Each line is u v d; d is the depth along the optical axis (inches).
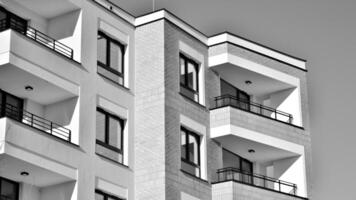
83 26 1470.2
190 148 1568.7
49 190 1393.9
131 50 1563.7
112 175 1444.4
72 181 1376.7
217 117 1626.5
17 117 1398.9
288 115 1763.0
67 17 1481.3
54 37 1481.3
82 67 1448.1
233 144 1654.8
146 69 1549.0
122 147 1494.8
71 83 1419.8
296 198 1649.9
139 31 1581.0
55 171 1346.0
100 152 1441.9
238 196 1561.3
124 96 1517.0
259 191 1596.9
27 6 1457.9
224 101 1696.6
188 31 1633.9
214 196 1568.7
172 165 1491.1
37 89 1401.3
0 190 1346.0
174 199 1472.7
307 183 1702.8
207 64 1672.0
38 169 1331.2
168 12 1583.4
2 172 1339.8
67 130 1413.6
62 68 1411.2
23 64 1346.0
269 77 1732.3
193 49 1636.3
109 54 1523.1
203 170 1574.8
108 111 1480.1
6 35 1336.1
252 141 1640.0
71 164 1374.3
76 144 1393.9
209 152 1603.1
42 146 1333.7
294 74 1776.6
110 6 1540.4
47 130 1428.4
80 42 1456.7
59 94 1416.1
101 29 1508.4
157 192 1460.4
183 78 1599.4
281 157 1724.9
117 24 1545.3
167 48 1557.6
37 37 1461.6
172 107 1530.5
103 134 1460.4
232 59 1673.2
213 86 1669.5
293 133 1715.1
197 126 1588.3
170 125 1512.1
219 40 1685.5
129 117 1517.0
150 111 1518.2
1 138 1277.1
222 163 1631.4
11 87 1392.7
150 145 1496.1
